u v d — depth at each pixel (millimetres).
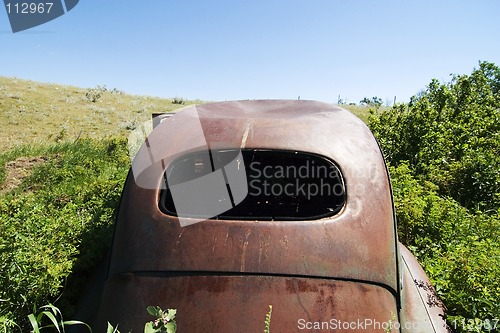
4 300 2902
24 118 21938
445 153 8992
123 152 11727
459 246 4379
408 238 5086
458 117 10484
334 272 2119
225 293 2064
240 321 2002
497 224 5523
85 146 12586
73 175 9023
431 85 10859
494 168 7609
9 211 5551
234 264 2113
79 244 3953
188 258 2152
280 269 2098
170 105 33219
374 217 2340
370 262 2203
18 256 3227
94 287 2943
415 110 9203
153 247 2227
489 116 10922
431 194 5734
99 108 27547
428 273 3949
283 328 1987
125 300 2162
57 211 5242
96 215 4578
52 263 3238
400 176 6574
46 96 29141
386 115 9852
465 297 3396
